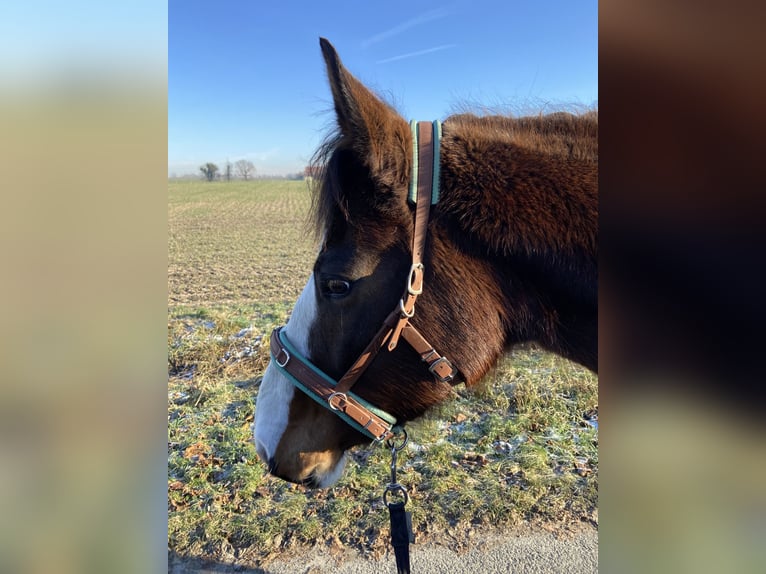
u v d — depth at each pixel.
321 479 1.83
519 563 2.54
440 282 1.52
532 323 1.57
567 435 3.78
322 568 2.58
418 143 1.54
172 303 8.34
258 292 9.28
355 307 1.54
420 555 2.64
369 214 1.50
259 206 31.39
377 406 1.65
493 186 1.51
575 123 1.64
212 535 2.82
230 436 3.82
